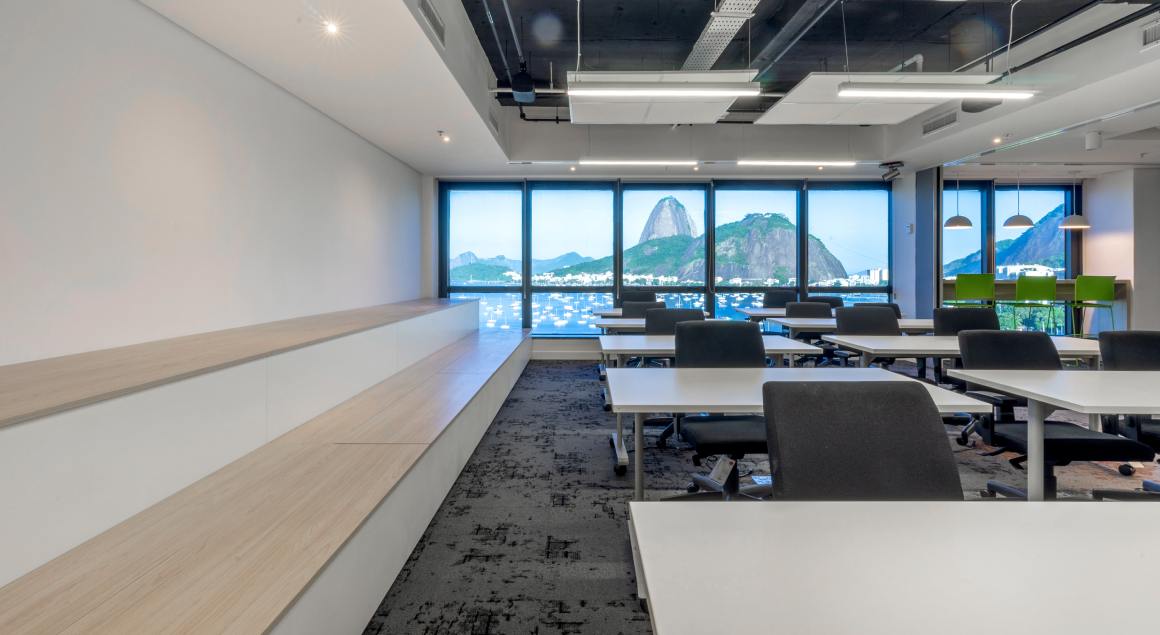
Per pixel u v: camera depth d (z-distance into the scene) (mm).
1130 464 3020
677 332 2830
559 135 7035
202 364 2117
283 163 3947
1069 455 2191
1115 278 8234
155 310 2801
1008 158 7441
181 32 2967
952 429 4090
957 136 5969
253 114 3592
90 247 2439
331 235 4719
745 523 938
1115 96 4633
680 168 7562
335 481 2018
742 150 7246
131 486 1730
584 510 2668
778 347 3430
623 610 1851
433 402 3279
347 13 2850
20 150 2141
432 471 2514
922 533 894
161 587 1342
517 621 1791
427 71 3646
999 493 2523
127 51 2621
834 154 7258
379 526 1849
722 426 2438
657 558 808
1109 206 8492
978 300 8062
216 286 3250
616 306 8188
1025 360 2688
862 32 4898
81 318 2402
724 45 4430
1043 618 643
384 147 5871
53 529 1479
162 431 1857
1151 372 2492
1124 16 4160
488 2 4391
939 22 4707
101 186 2488
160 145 2826
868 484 1186
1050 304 8062
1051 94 4672
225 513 1753
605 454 3545
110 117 2533
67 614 1238
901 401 1250
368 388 3623
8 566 1367
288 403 2643
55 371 1973
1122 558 800
